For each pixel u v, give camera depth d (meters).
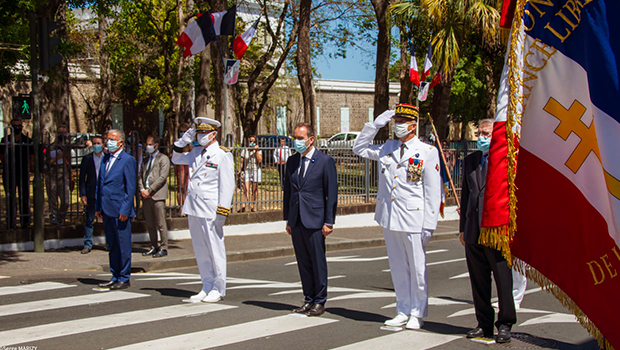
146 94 30.89
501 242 4.46
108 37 27.08
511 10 4.65
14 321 5.64
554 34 4.10
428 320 5.90
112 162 7.45
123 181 7.41
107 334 5.16
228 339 5.03
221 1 16.58
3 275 8.38
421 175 5.36
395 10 17.91
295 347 4.81
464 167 5.28
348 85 42.34
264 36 28.39
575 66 3.99
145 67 31.22
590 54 3.77
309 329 5.40
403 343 4.94
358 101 42.94
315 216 5.96
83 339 4.99
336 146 15.31
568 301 4.00
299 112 37.53
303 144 5.97
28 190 10.62
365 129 5.69
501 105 4.66
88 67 30.89
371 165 15.99
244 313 6.06
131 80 31.44
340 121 42.16
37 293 7.12
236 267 9.95
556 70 4.09
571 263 4.01
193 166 6.77
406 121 5.40
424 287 5.39
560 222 4.06
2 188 10.84
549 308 6.61
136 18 25.62
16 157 10.54
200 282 8.16
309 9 18.58
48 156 10.97
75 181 11.62
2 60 12.21
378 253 11.88
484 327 5.13
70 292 7.21
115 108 34.22
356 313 6.14
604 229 3.82
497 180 4.56
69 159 11.36
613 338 3.76
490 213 4.57
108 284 7.50
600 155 3.71
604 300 3.80
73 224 11.15
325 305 6.57
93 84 31.47
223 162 6.61
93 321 5.64
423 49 19.61
